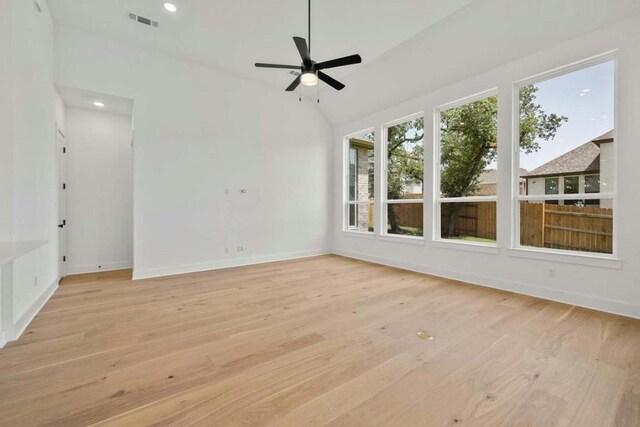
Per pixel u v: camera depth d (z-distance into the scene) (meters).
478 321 2.59
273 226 5.48
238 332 2.37
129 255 4.94
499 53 3.44
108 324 2.52
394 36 3.74
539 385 1.64
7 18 2.32
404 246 4.85
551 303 3.05
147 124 4.14
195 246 4.58
